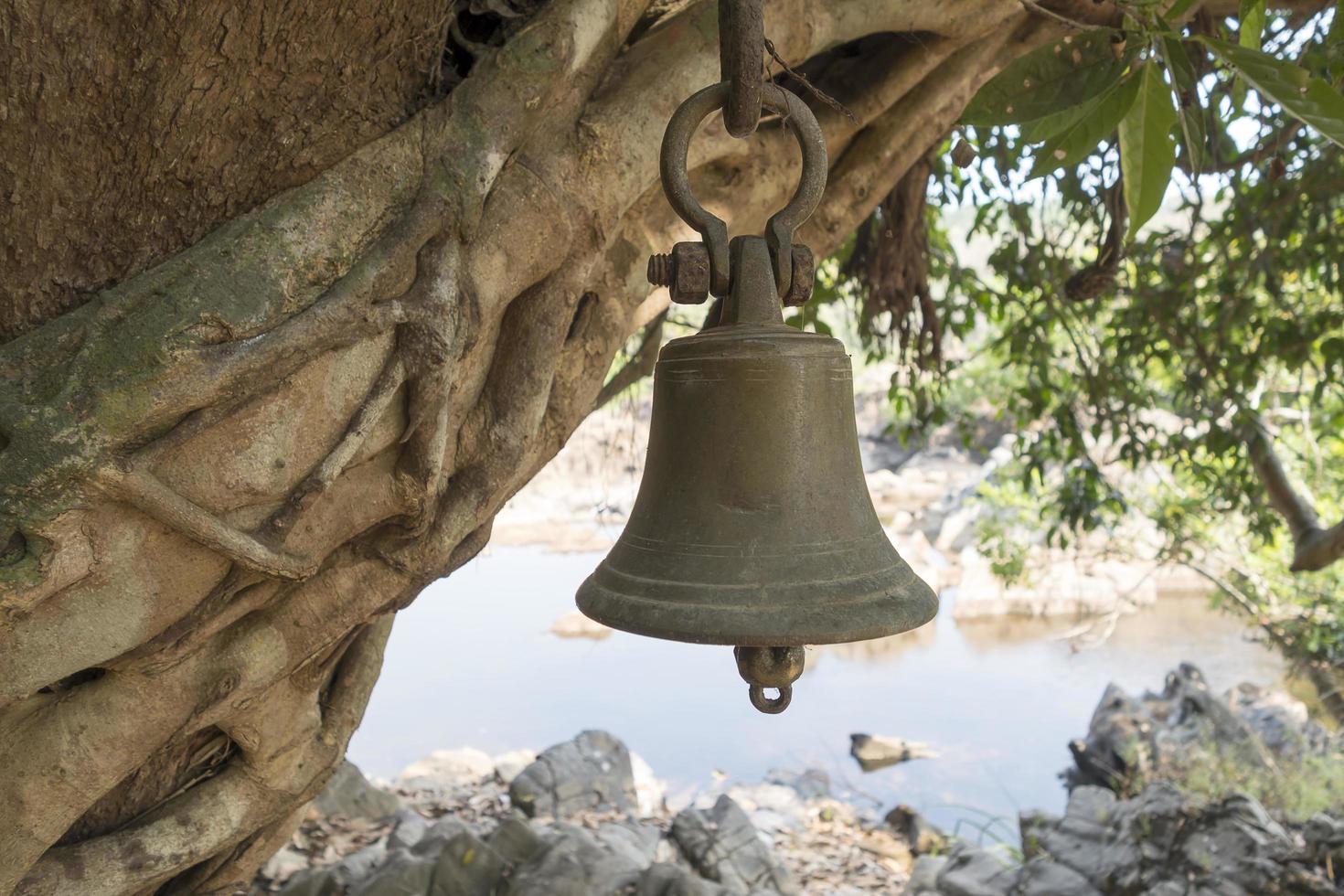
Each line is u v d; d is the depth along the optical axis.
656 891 6.07
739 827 7.64
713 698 15.27
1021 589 19.62
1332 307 7.80
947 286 7.40
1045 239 6.96
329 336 2.12
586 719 14.45
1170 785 7.94
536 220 2.44
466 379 2.53
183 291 2.04
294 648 2.47
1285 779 9.88
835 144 3.45
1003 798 11.90
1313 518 7.58
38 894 2.49
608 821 8.12
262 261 2.11
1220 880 7.00
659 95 2.63
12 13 1.87
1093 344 9.62
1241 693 13.34
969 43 3.46
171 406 1.97
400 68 2.33
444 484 2.57
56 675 2.04
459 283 2.31
